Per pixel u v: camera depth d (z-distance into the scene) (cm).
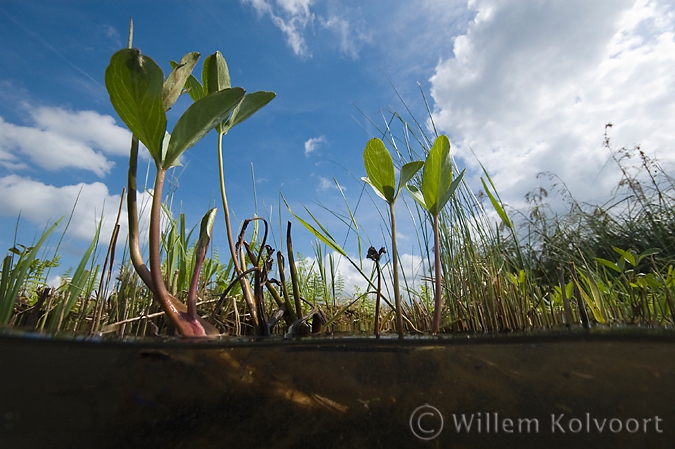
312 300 44
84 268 27
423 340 24
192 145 22
